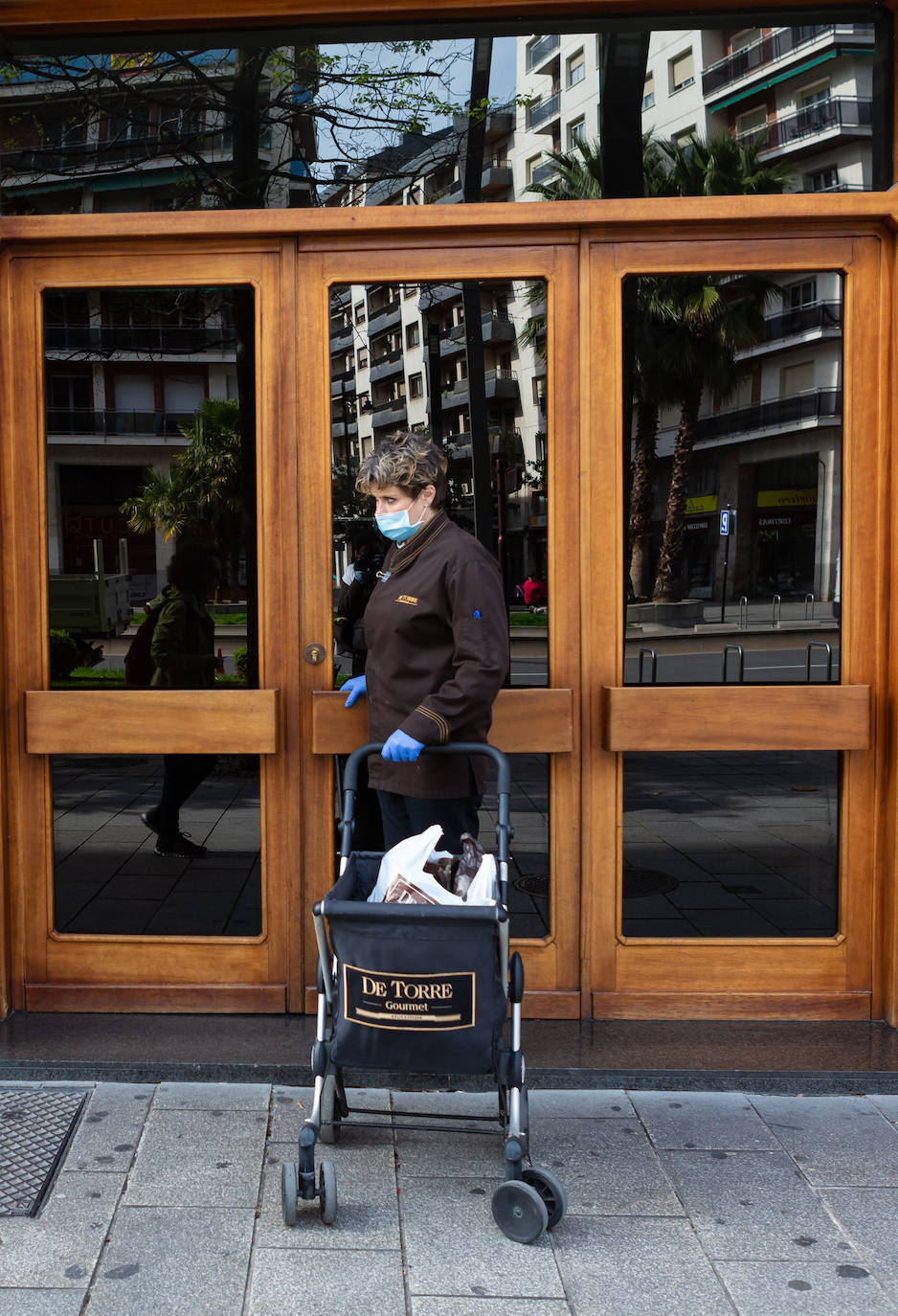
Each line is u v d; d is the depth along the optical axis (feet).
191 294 11.20
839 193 10.85
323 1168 7.86
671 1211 8.14
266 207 11.09
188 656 11.37
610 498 11.19
